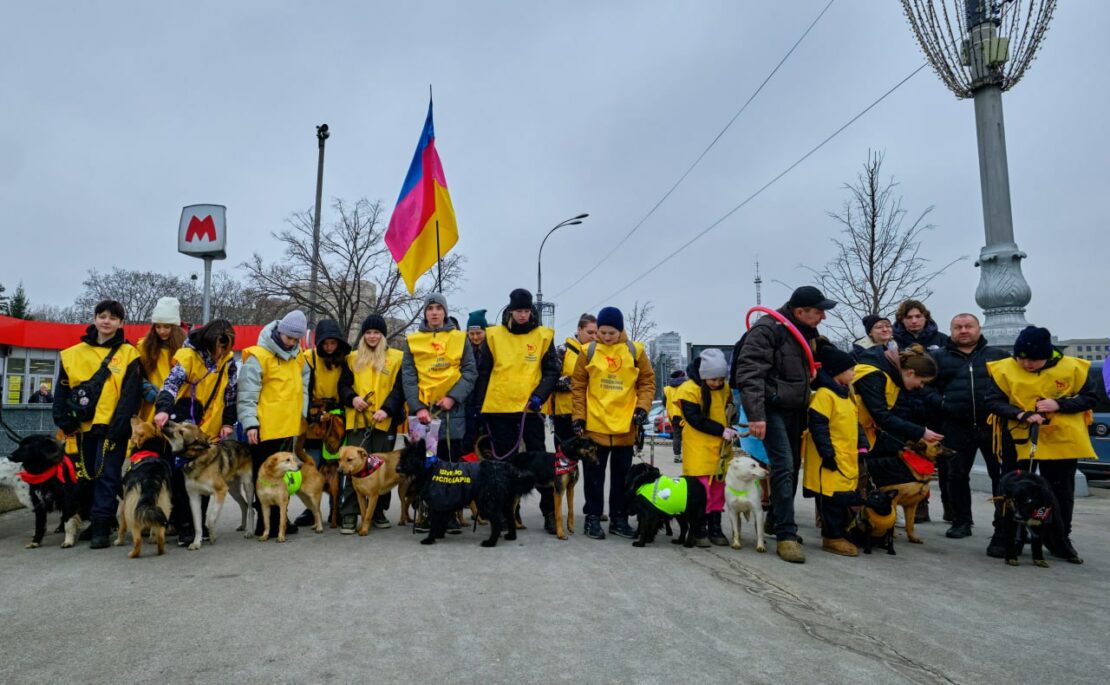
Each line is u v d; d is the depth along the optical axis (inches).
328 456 257.6
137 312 2146.9
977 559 212.7
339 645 124.8
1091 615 151.4
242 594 158.6
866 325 289.1
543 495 253.6
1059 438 212.1
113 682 107.4
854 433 220.4
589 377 251.1
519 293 256.8
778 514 212.4
